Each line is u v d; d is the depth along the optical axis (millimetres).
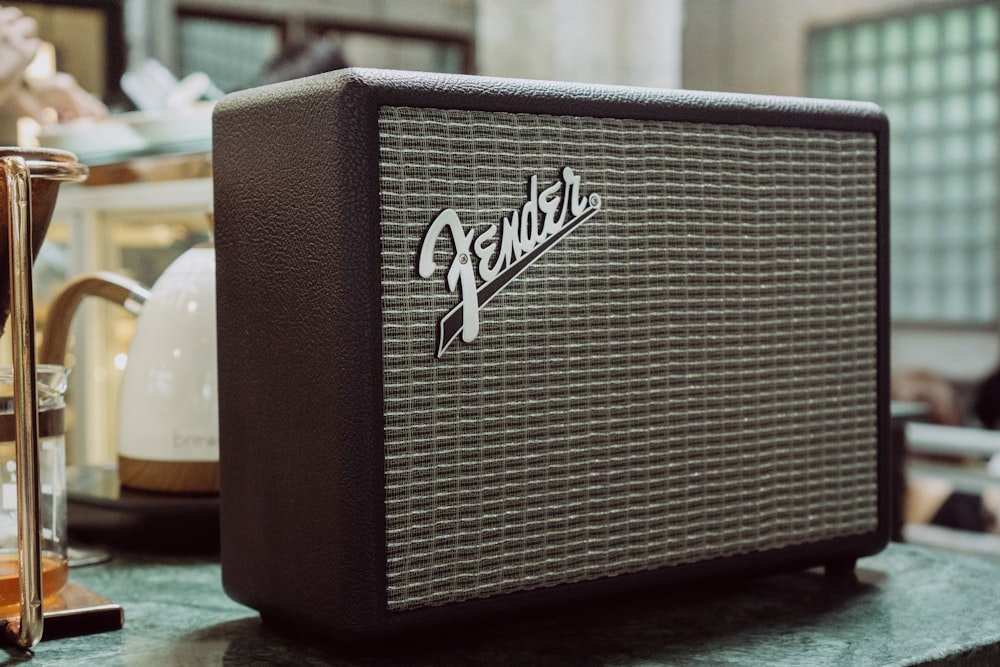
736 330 717
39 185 625
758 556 735
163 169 1230
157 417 887
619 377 667
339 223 569
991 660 641
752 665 596
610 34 6277
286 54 2594
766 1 6859
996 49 6855
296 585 617
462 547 615
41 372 667
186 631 658
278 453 625
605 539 668
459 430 609
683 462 699
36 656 604
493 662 601
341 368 574
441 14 6266
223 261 660
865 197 777
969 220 7094
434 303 596
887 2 6816
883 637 646
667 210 680
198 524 855
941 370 7102
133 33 4922
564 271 641
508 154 616
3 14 1312
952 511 3041
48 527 675
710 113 691
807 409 756
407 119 583
